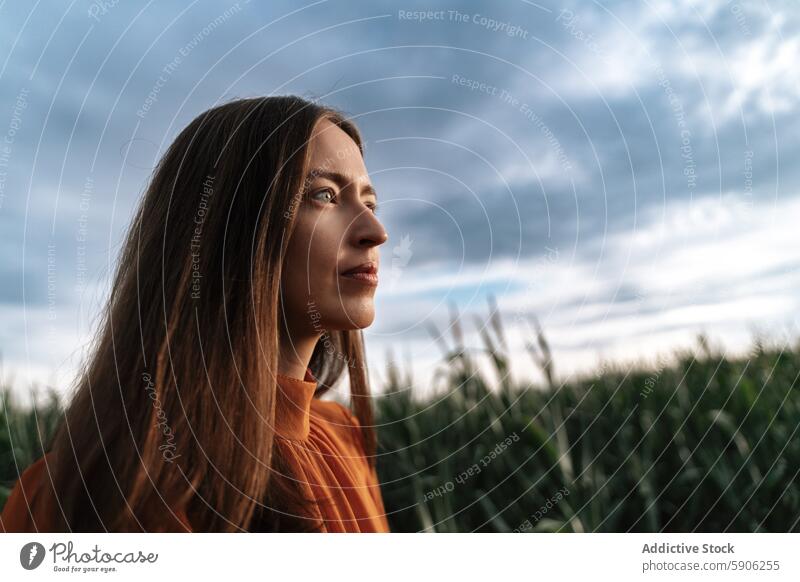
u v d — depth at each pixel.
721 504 3.05
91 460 1.10
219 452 1.07
